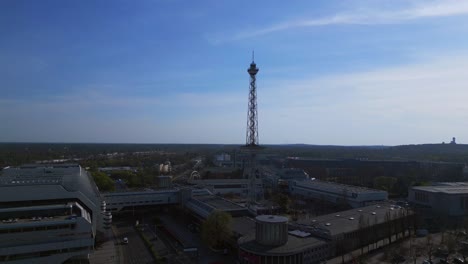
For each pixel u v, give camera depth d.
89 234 163.75
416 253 180.25
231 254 185.75
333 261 172.62
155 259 177.25
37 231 156.38
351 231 190.75
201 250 192.75
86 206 192.88
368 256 181.12
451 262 172.12
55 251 156.00
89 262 169.12
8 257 148.50
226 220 194.88
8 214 165.00
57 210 172.50
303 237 181.25
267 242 165.75
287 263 156.88
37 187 183.12
